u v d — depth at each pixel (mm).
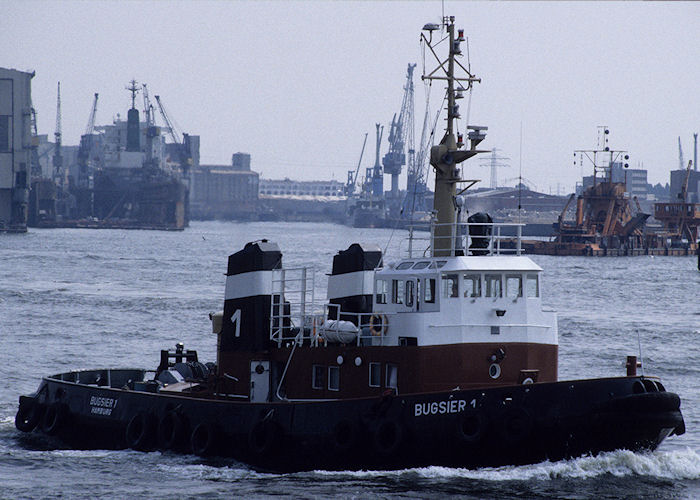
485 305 117250
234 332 133500
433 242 122875
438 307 116438
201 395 135125
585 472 115438
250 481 118375
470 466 115000
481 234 124312
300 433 118688
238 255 133125
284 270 130500
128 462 127875
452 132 127062
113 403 136000
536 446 113000
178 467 125000
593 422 111938
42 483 121000
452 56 126812
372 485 114188
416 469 115750
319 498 110438
